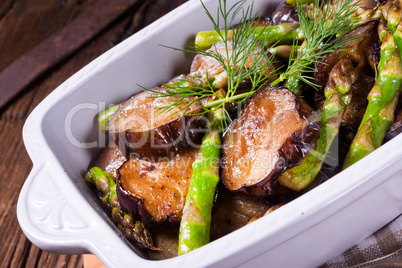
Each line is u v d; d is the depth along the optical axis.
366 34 0.45
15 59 0.65
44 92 0.62
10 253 0.53
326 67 0.46
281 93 0.44
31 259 0.53
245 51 0.47
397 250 0.45
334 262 0.45
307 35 0.46
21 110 0.61
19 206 0.42
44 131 0.46
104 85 0.48
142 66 0.50
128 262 0.39
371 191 0.41
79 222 0.41
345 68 0.44
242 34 0.49
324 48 0.46
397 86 0.44
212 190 0.43
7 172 0.58
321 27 0.46
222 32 0.50
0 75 0.63
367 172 0.40
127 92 0.49
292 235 0.40
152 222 0.44
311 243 0.42
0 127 0.61
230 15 0.51
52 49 0.64
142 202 0.44
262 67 0.45
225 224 0.44
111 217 0.46
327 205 0.39
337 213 0.41
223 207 0.44
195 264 0.39
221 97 0.45
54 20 0.67
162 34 0.49
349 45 0.45
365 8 0.48
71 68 0.63
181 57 0.51
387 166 0.40
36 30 0.67
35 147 0.45
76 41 0.64
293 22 0.49
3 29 0.68
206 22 0.51
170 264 0.39
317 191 0.40
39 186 0.43
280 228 0.39
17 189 0.57
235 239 0.39
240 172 0.43
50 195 0.43
